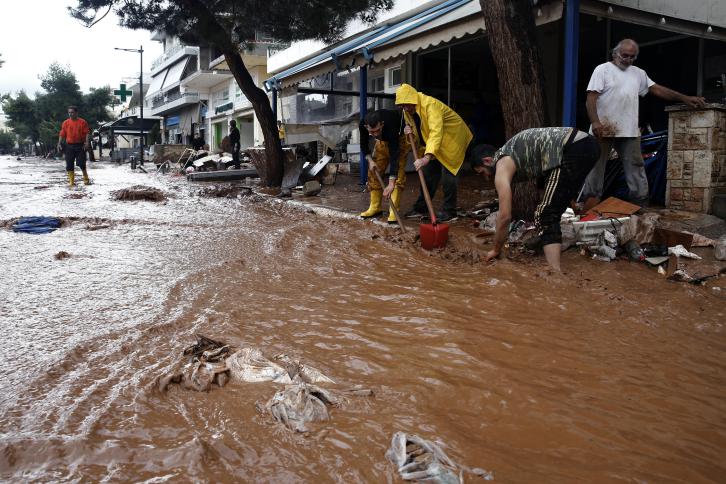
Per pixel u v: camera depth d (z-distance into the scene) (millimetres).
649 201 7031
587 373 2797
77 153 13547
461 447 2072
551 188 4551
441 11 8836
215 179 16516
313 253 5449
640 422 2330
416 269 4848
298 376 2588
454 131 6332
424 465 1913
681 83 10195
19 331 3219
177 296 3961
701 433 2260
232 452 2006
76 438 2037
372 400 2432
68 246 5723
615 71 6027
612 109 6051
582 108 11102
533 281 4359
